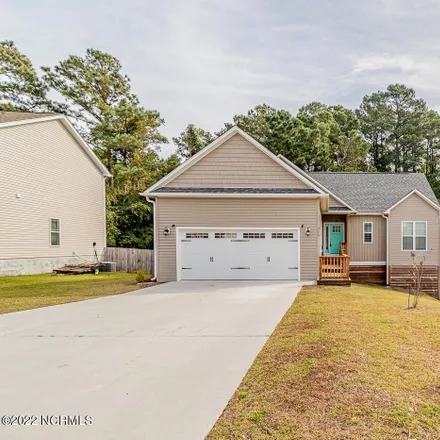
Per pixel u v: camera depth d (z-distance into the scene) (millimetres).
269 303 9086
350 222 18406
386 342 5324
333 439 2877
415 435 2916
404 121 45781
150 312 8141
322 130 33781
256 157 14148
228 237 13797
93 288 12297
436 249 17469
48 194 17656
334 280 12742
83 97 27953
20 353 5293
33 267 16656
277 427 3084
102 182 22406
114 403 3645
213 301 9484
